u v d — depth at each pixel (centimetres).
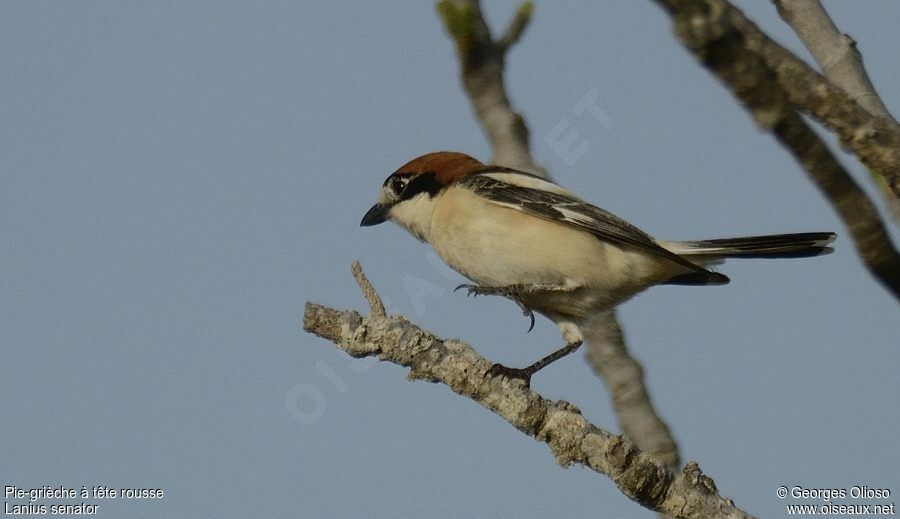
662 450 958
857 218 687
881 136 629
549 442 859
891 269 706
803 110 627
